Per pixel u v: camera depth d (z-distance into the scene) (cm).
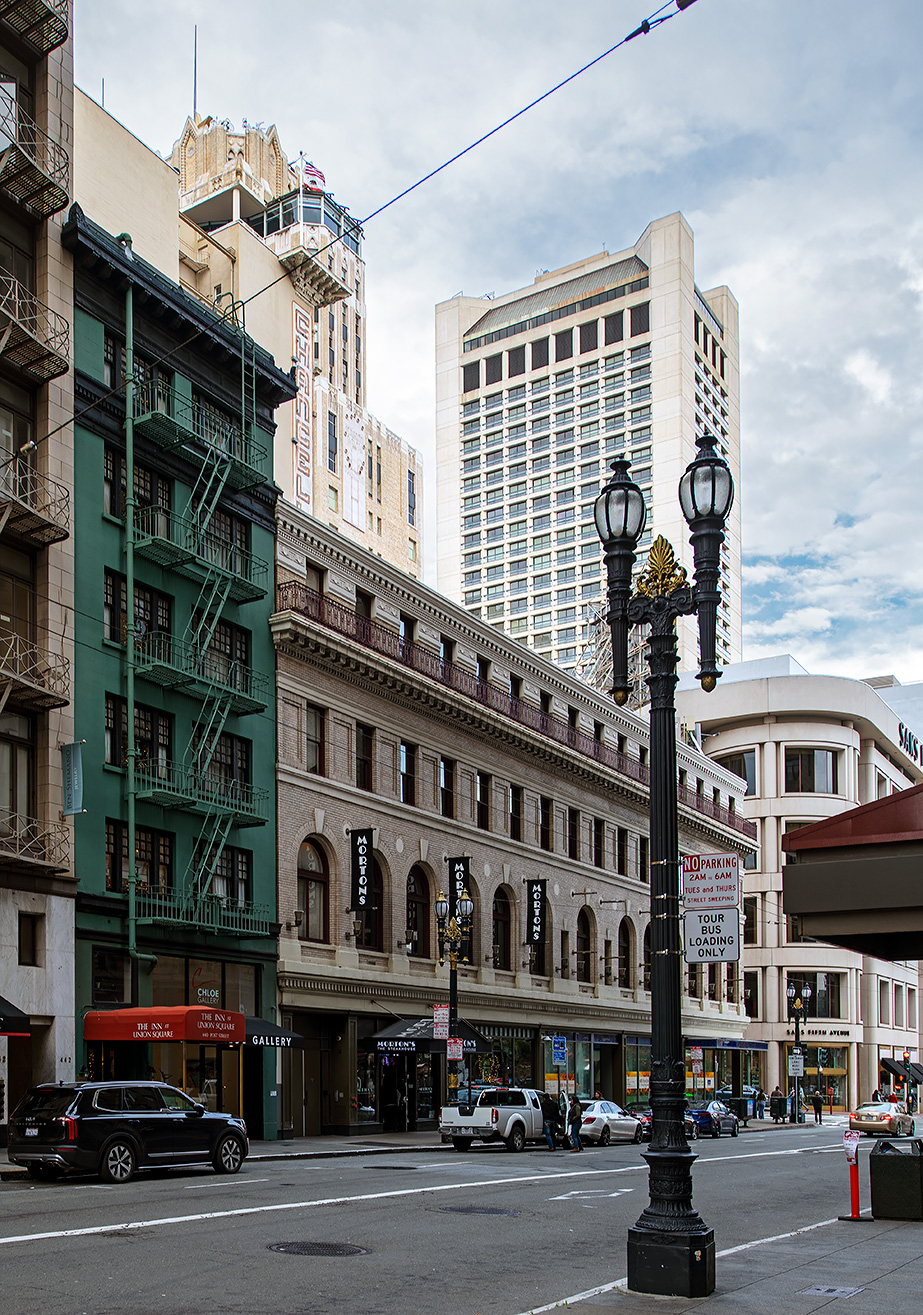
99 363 3259
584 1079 5303
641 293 14475
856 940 1605
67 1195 1817
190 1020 2686
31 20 3039
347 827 3959
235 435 3697
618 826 5934
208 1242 1394
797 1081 6512
